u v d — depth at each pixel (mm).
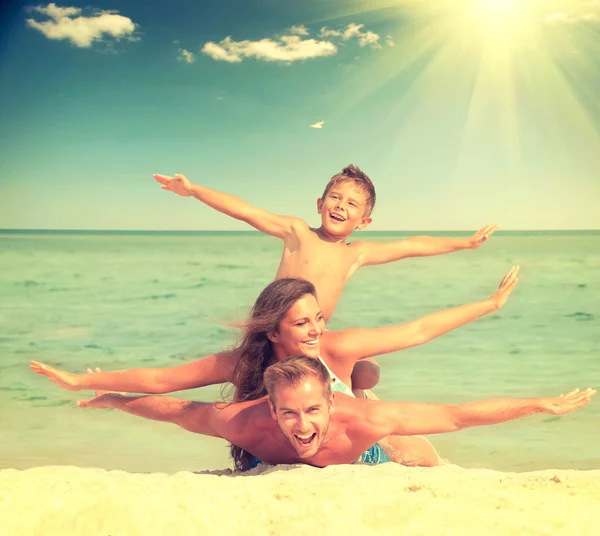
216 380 3678
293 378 3113
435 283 17906
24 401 6578
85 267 23703
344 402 3359
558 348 9086
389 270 21031
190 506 2480
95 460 4938
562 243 36938
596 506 2496
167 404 3594
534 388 6945
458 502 2557
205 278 20328
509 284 3873
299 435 3158
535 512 2441
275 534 2328
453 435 5480
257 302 3621
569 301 14359
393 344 3746
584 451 5055
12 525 2404
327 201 4680
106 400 3684
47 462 4906
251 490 2672
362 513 2475
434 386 7051
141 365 8422
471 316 3842
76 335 10625
